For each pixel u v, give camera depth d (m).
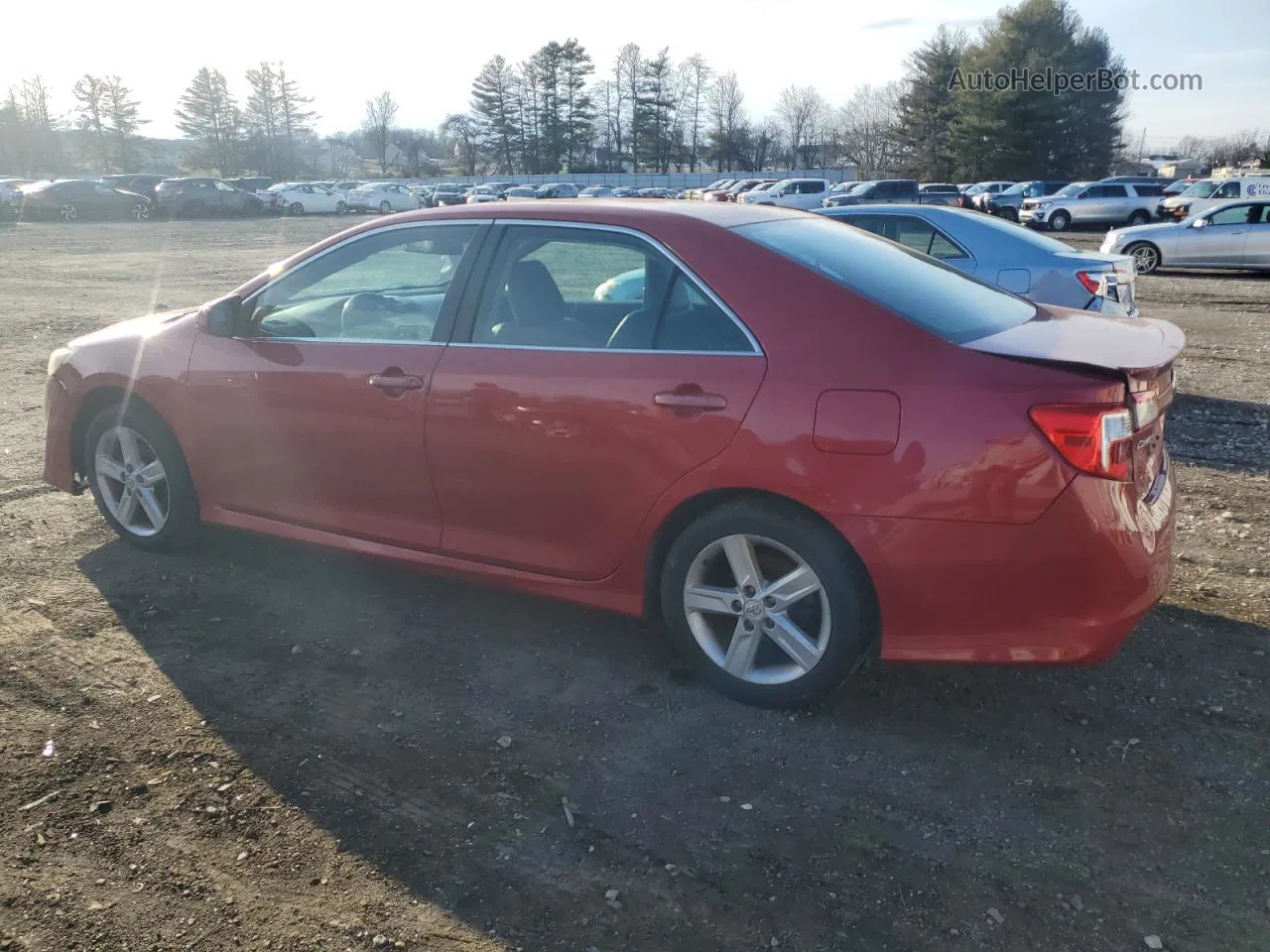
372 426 3.94
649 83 95.50
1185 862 2.70
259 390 4.20
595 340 3.56
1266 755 3.18
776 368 3.21
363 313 4.12
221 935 2.44
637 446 3.40
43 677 3.63
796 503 3.21
